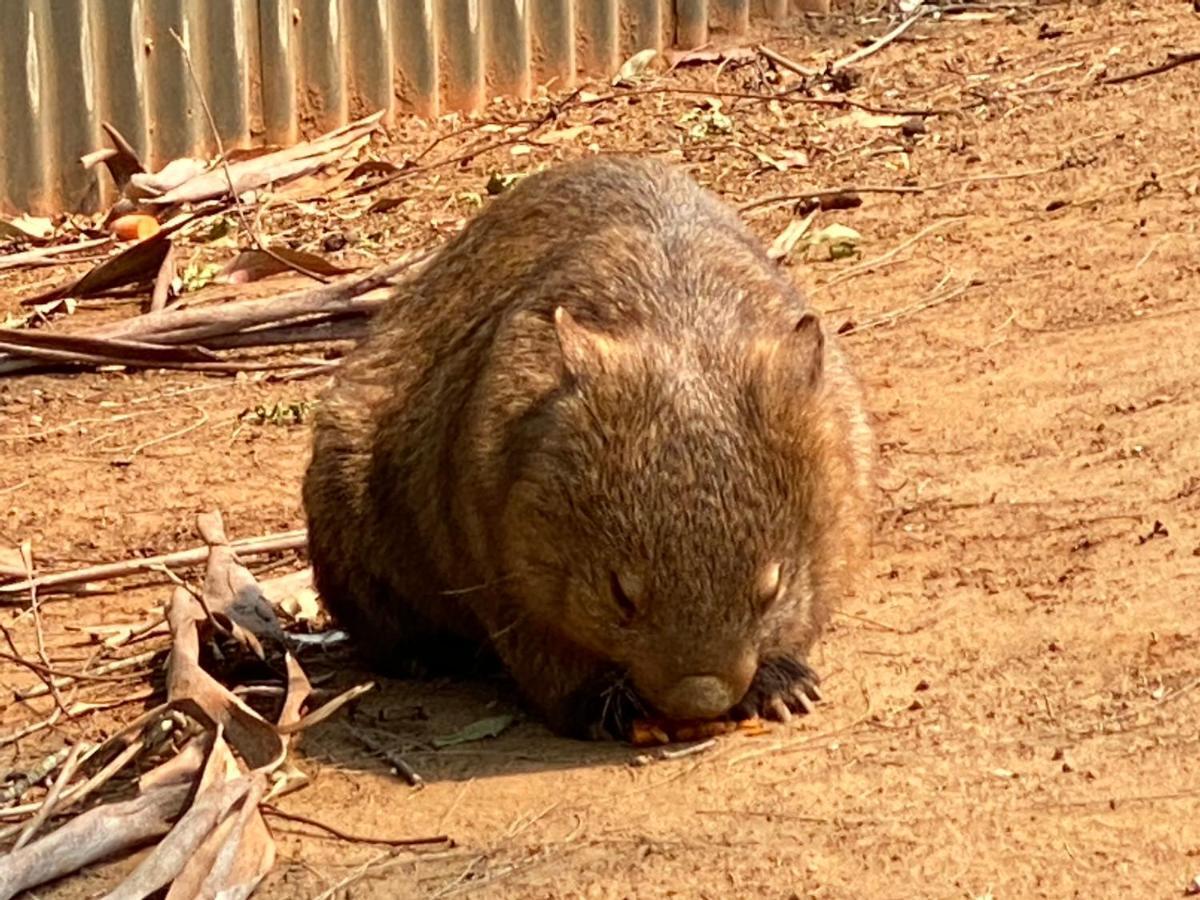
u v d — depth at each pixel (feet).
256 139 15.87
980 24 17.47
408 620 10.66
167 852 9.18
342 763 9.98
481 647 10.59
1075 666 10.25
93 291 14.07
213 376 13.24
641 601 9.58
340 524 10.66
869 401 11.93
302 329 13.51
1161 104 15.14
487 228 10.82
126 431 12.70
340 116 16.03
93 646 10.92
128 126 15.33
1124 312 12.87
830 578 9.89
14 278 14.40
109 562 11.56
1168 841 9.32
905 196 14.35
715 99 16.24
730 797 9.62
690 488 9.55
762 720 10.04
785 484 9.63
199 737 9.82
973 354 12.65
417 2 16.07
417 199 14.89
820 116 15.76
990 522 11.27
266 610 10.78
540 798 9.69
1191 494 11.35
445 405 10.36
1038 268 13.38
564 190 10.75
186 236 14.70
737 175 14.85
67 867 9.34
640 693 9.91
